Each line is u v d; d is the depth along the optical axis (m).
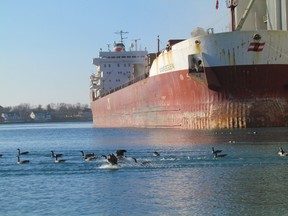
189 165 35.31
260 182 27.61
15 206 24.02
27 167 37.59
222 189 26.16
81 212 22.50
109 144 59.81
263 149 42.78
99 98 130.88
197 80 66.62
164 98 77.81
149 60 96.56
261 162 35.31
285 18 72.88
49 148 60.47
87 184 29.16
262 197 24.06
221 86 65.25
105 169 34.84
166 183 28.52
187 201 23.88
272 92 64.44
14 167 37.91
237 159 37.22
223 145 47.28
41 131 144.88
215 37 63.91
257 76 63.50
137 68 116.56
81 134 100.31
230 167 33.53
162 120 79.94
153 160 38.62
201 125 68.88
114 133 86.56
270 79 63.78
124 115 104.12
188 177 30.22
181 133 64.94
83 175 32.59
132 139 64.69
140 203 23.83
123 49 132.38
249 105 64.56
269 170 31.62
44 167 37.31
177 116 74.19
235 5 71.81
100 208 23.12
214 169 32.97
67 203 24.36
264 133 57.53
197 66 65.62
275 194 24.58
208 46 64.44
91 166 36.81
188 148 46.75
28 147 65.44
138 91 90.94
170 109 76.12
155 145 52.41
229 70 63.78
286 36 63.19
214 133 60.69
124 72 126.69
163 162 37.31
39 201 24.98
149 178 30.42
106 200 24.69
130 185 28.31
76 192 26.91
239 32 62.88
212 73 64.69
